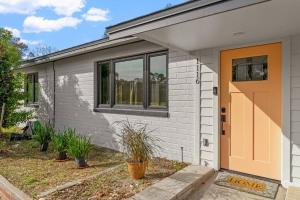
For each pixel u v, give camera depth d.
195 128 5.44
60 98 9.68
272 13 3.06
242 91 4.84
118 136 7.13
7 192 4.47
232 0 2.89
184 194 4.08
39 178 4.92
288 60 4.24
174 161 5.70
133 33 4.06
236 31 3.88
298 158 4.20
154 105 6.38
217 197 4.02
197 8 3.21
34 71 11.46
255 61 4.68
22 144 8.20
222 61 5.08
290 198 3.77
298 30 3.86
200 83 5.34
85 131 8.39
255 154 4.72
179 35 4.12
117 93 7.38
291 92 4.23
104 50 7.52
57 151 6.50
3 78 8.39
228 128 5.03
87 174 5.11
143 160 4.64
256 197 3.97
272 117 4.51
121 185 4.34
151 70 6.42
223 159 5.11
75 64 8.80
